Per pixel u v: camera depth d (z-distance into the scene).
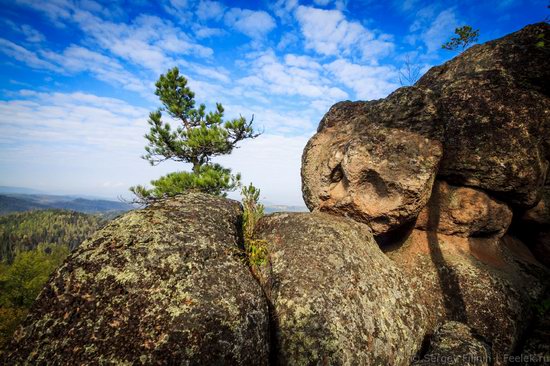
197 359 4.42
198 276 5.42
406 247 10.16
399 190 9.10
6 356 4.33
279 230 8.84
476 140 9.33
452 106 9.83
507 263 9.45
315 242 8.00
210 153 17.75
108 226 6.11
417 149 9.18
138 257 5.39
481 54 10.57
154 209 6.80
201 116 18.47
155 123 16.30
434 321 7.83
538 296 8.29
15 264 42.75
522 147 8.83
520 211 10.09
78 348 4.31
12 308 38.22
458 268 8.75
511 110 9.05
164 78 17.69
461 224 9.79
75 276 5.03
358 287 6.97
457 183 9.97
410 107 10.22
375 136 9.74
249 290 5.68
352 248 8.01
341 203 10.29
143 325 4.59
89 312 4.66
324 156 11.64
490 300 7.81
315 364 5.62
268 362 5.22
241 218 8.12
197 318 4.77
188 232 6.21
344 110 13.43
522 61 9.34
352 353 5.79
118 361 4.23
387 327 6.57
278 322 6.24
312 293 6.60
